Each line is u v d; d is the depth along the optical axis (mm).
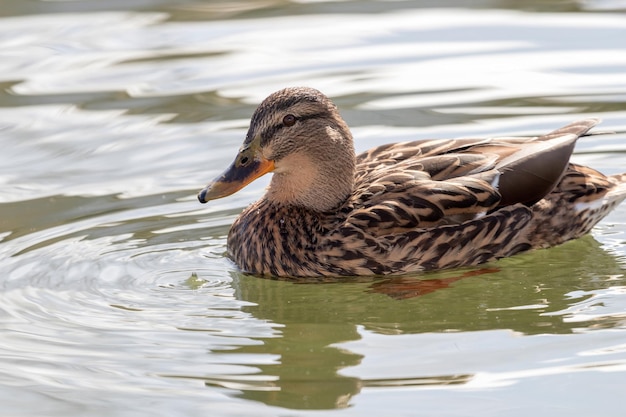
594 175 13258
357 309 11672
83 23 20703
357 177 13078
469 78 17828
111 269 12672
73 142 16094
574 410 9242
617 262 12672
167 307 11734
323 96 12711
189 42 19781
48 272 12578
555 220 12969
